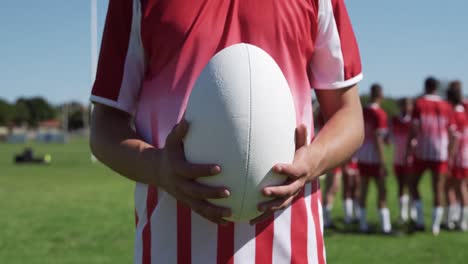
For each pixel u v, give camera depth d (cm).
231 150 127
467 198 861
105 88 150
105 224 834
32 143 5991
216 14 146
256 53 137
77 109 9862
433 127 824
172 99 146
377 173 809
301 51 150
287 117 134
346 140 147
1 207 1039
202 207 127
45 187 1433
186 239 148
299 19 149
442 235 797
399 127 909
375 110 811
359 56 162
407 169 859
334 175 865
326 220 867
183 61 146
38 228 797
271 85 133
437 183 830
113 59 151
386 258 612
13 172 1964
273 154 129
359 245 698
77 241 699
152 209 154
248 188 128
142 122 152
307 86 152
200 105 130
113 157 143
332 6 157
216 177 127
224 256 146
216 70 133
